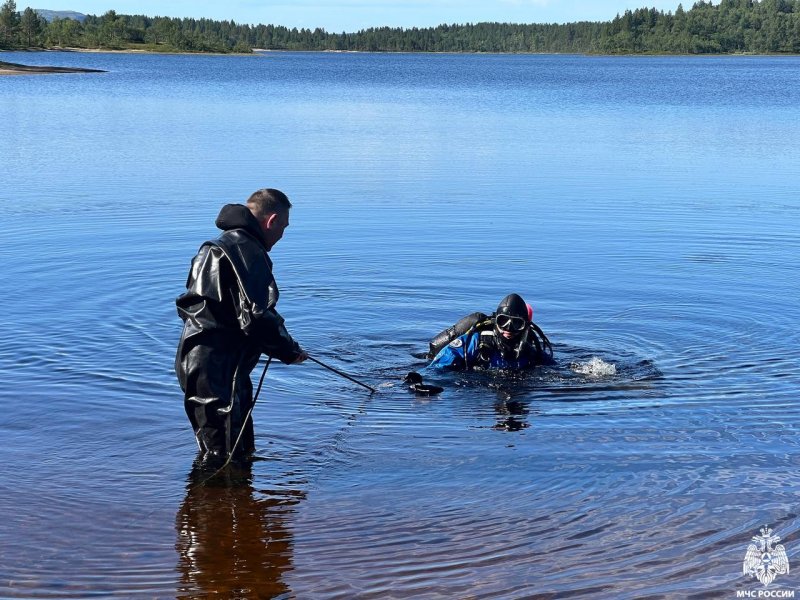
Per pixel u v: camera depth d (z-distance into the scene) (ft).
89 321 27.91
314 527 15.85
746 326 28.32
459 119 107.55
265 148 73.00
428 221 44.29
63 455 18.72
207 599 13.67
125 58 404.77
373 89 187.62
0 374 23.22
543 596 13.67
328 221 44.14
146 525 15.94
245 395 18.75
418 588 13.93
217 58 478.18
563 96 166.50
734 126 100.22
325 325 28.68
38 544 15.23
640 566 14.47
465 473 17.95
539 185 55.52
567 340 27.20
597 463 18.34
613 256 37.58
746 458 18.49
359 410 21.53
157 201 48.52
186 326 18.37
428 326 28.78
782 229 42.91
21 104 119.44
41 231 40.96
